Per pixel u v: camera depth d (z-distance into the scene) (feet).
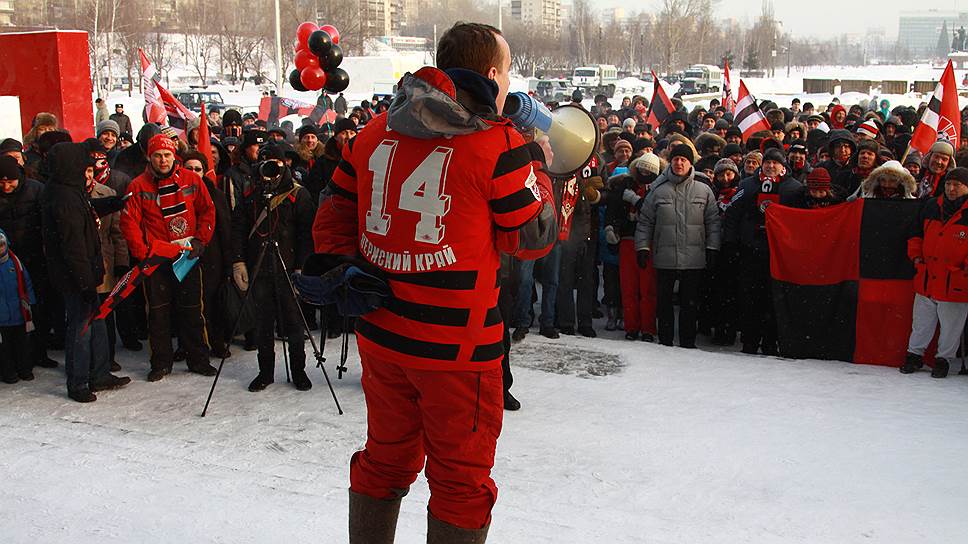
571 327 27.84
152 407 19.86
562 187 23.66
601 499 14.93
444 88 8.37
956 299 22.25
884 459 16.97
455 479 8.94
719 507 14.70
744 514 14.43
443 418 8.84
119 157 27.94
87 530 12.98
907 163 31.42
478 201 8.54
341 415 19.30
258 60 195.21
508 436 17.99
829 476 16.12
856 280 24.48
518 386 21.56
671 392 21.16
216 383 21.24
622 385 21.70
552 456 16.90
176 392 21.02
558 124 10.36
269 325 21.16
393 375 9.03
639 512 14.43
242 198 21.77
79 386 20.31
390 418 9.23
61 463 16.12
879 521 14.24
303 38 33.94
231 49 198.29
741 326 26.84
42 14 216.33
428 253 8.59
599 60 294.25
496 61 9.02
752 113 42.65
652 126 56.75
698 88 180.86
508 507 14.44
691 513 14.44
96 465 16.03
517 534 13.24
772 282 25.41
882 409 20.07
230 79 199.72
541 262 26.76
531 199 8.66
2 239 21.02
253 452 16.99
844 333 24.76
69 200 19.58
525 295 26.21
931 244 22.71
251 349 25.04
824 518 14.33
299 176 27.84
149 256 17.29
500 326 9.01
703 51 311.06
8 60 42.63
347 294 8.77
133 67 179.11
